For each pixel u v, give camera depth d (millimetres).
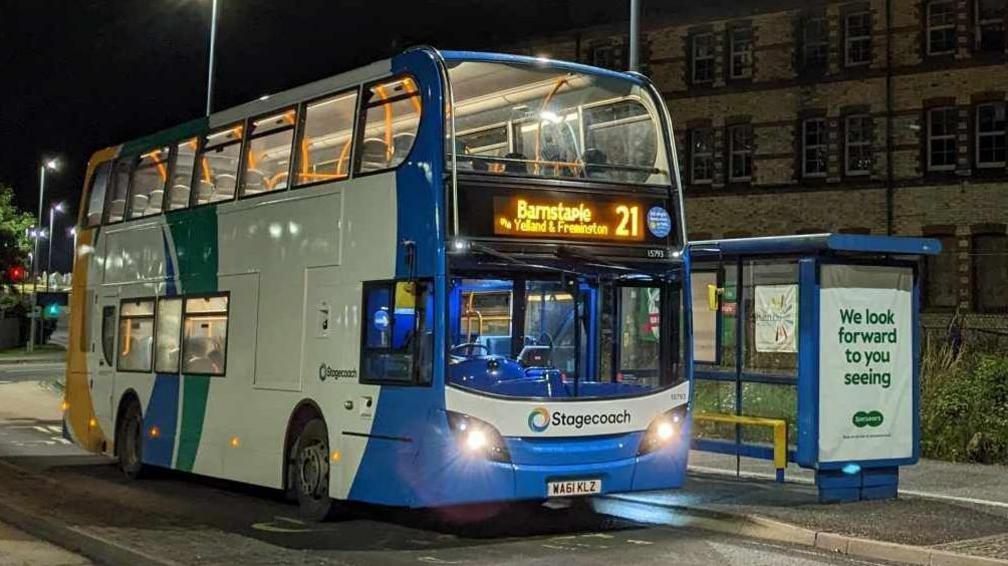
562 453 9906
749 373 13906
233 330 12992
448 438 9602
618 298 10797
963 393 16391
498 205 10094
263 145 12977
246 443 12562
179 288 14367
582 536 10891
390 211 10500
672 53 37000
